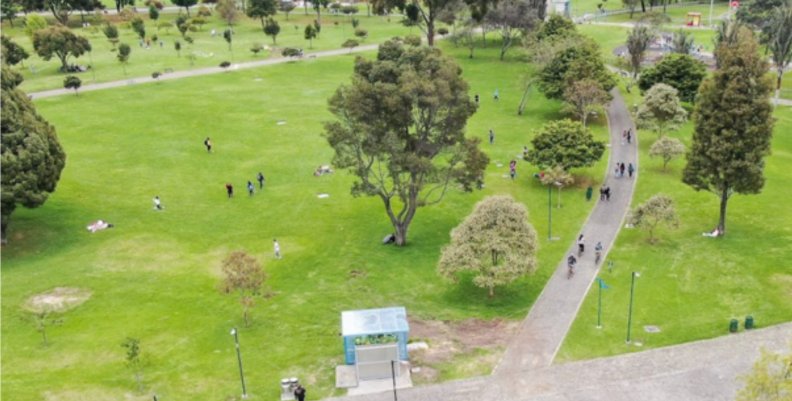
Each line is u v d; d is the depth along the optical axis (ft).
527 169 316.60
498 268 198.29
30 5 653.71
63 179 304.30
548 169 291.38
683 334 186.39
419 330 192.24
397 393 165.58
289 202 285.43
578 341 184.85
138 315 201.98
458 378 170.50
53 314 202.90
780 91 427.33
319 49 577.43
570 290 212.23
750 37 312.29
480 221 204.44
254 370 175.73
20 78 358.02
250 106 416.05
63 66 495.82
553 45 406.82
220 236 256.52
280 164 326.03
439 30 602.44
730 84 222.89
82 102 420.77
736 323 185.78
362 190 235.81
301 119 391.24
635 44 443.32
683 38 457.27
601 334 187.83
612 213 268.82
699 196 280.10
